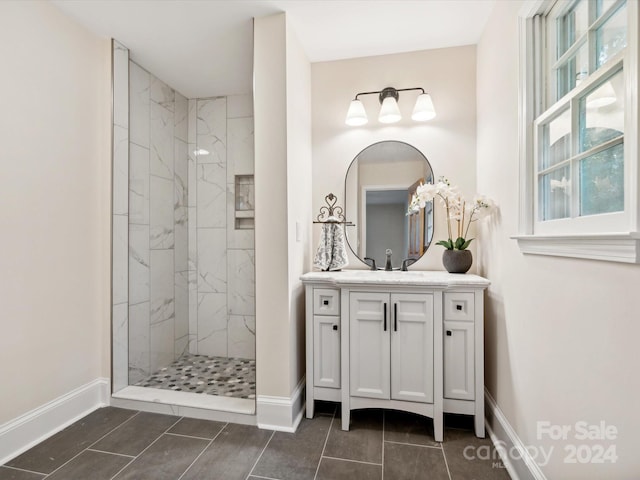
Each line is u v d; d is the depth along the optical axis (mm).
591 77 1007
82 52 2041
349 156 2484
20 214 1676
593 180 1042
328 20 1990
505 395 1674
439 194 2189
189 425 1931
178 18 1967
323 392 1980
